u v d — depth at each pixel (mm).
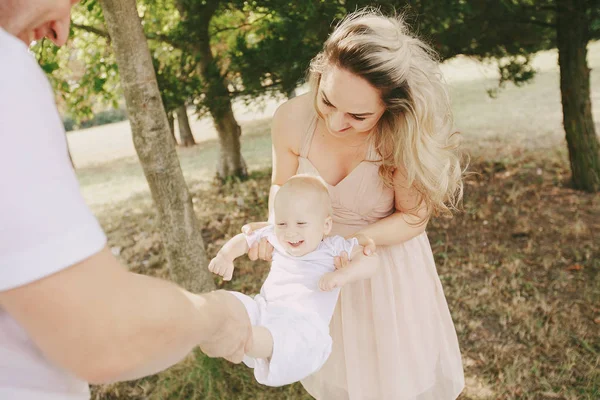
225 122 7258
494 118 9562
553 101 10328
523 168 6617
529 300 3803
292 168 2105
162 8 6195
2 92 598
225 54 5586
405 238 2041
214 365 3027
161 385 3117
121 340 660
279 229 1812
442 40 5031
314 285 1780
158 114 2967
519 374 3043
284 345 1465
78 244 613
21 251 582
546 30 5512
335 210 2039
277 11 4781
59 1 766
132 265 5016
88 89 5715
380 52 1547
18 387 717
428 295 2246
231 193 6945
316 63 1764
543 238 4754
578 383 2975
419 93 1662
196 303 820
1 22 746
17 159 585
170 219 3133
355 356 2201
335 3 4191
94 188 8797
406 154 1772
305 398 2916
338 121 1699
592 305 3678
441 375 2336
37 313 609
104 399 3111
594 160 5574
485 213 5426
